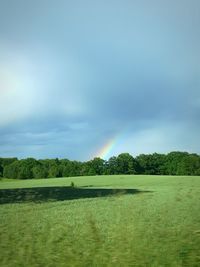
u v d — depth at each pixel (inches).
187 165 6963.6
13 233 993.5
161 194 2314.2
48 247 802.8
